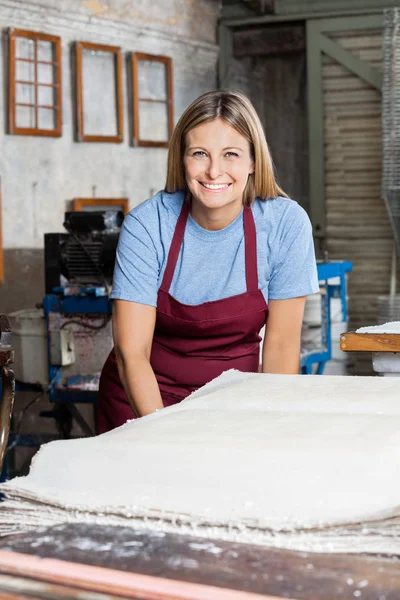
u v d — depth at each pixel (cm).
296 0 725
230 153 185
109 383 240
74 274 406
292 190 762
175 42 699
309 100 735
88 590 67
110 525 81
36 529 81
